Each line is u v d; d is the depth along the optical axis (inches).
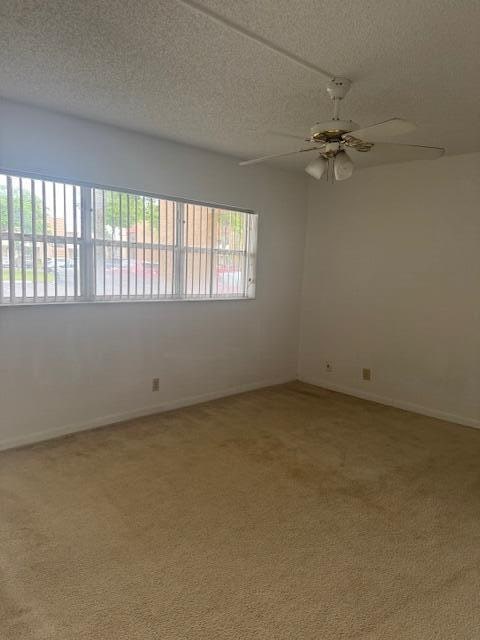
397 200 162.6
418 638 63.3
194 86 99.1
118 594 69.8
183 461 116.3
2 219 114.0
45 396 126.4
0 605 66.9
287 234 186.7
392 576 75.9
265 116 116.8
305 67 84.8
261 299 181.5
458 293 149.7
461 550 83.4
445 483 108.9
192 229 155.4
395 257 164.9
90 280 132.3
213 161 156.4
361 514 94.4
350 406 166.4
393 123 78.8
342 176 96.2
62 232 124.9
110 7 69.6
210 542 83.4
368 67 86.6
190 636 62.4
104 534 84.7
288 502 98.3
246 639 62.1
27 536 83.4
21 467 110.3
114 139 131.1
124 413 144.7
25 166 115.6
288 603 69.1
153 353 149.7
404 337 164.4
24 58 87.9
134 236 140.6
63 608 66.7
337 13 69.4
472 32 73.6
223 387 173.6
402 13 68.9
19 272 118.3
